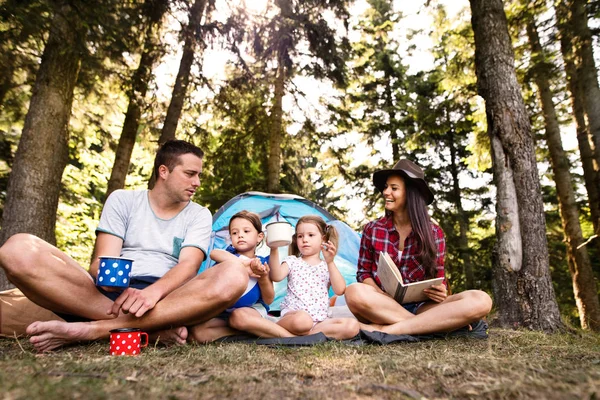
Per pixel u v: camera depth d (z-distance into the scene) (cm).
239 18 817
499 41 468
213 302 229
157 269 262
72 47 573
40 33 543
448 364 182
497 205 445
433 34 901
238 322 262
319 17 906
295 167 1200
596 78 699
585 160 796
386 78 1491
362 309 292
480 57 476
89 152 1054
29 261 219
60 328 209
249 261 277
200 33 788
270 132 1034
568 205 852
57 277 225
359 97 1381
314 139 1089
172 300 229
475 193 1451
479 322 304
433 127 1052
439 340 284
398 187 322
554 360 202
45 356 189
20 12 495
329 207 1395
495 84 460
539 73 729
